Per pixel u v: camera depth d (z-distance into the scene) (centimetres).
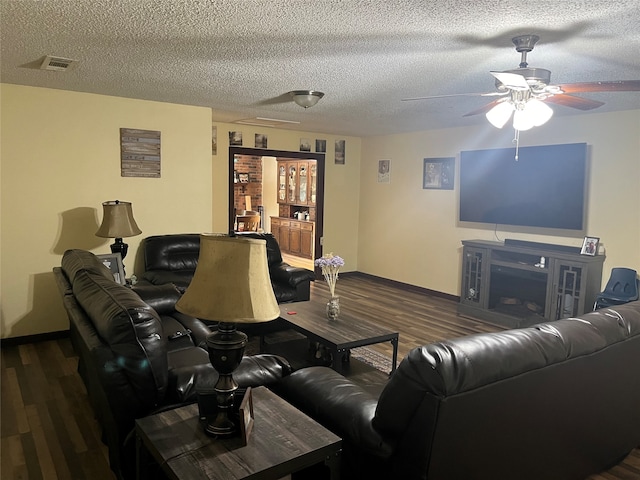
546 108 270
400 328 499
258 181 1088
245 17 233
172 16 233
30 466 246
